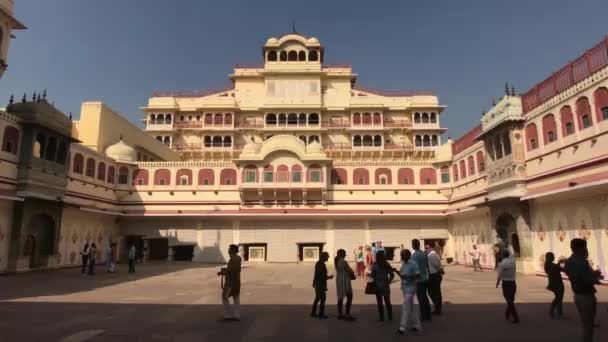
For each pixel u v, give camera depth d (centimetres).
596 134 1914
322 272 1149
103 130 3700
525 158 2472
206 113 5034
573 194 2017
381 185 3734
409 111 5091
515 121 2489
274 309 1270
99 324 1045
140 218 3712
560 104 2173
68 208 2956
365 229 3656
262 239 3625
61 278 2200
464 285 1884
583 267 768
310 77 5103
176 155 4925
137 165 3803
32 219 2603
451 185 3647
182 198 3734
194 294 1603
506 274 1077
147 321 1084
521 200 2392
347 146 4931
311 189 3641
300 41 5222
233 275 1105
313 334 943
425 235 3662
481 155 3031
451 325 1027
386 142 5012
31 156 2534
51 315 1163
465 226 3366
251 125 5050
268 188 3619
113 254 2603
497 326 1014
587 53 1984
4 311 1223
